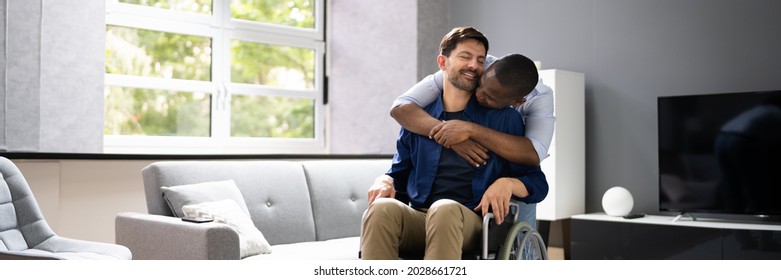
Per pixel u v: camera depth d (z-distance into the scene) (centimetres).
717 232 437
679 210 478
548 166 493
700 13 488
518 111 278
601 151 527
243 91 554
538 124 271
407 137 276
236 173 367
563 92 501
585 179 532
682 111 477
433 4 581
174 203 333
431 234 237
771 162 446
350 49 596
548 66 552
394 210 244
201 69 534
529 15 562
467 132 255
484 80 256
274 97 575
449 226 235
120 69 490
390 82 573
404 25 568
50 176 394
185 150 520
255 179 372
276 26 574
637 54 512
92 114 431
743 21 473
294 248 342
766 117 448
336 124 602
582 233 485
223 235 285
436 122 263
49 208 393
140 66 501
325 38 608
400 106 272
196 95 531
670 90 499
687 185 475
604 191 524
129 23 492
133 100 496
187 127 526
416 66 561
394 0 573
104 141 476
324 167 406
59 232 400
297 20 593
